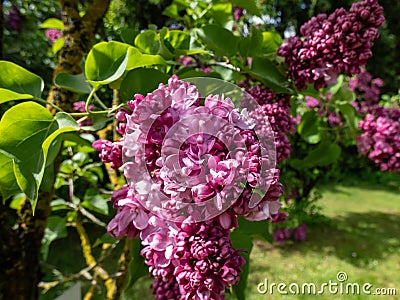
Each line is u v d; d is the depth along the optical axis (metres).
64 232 0.59
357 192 2.64
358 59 0.34
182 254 0.19
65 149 0.64
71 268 1.25
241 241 0.35
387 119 0.71
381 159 0.70
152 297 1.07
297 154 1.54
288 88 0.37
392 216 2.05
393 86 3.45
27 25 1.30
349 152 2.42
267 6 1.41
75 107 0.44
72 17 0.40
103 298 0.84
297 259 1.45
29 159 0.24
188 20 0.54
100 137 0.51
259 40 0.41
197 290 0.19
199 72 0.35
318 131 0.68
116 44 0.28
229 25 0.51
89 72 0.28
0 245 0.36
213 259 0.19
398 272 1.33
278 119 0.32
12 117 0.24
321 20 0.37
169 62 0.33
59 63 0.39
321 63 0.35
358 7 0.34
